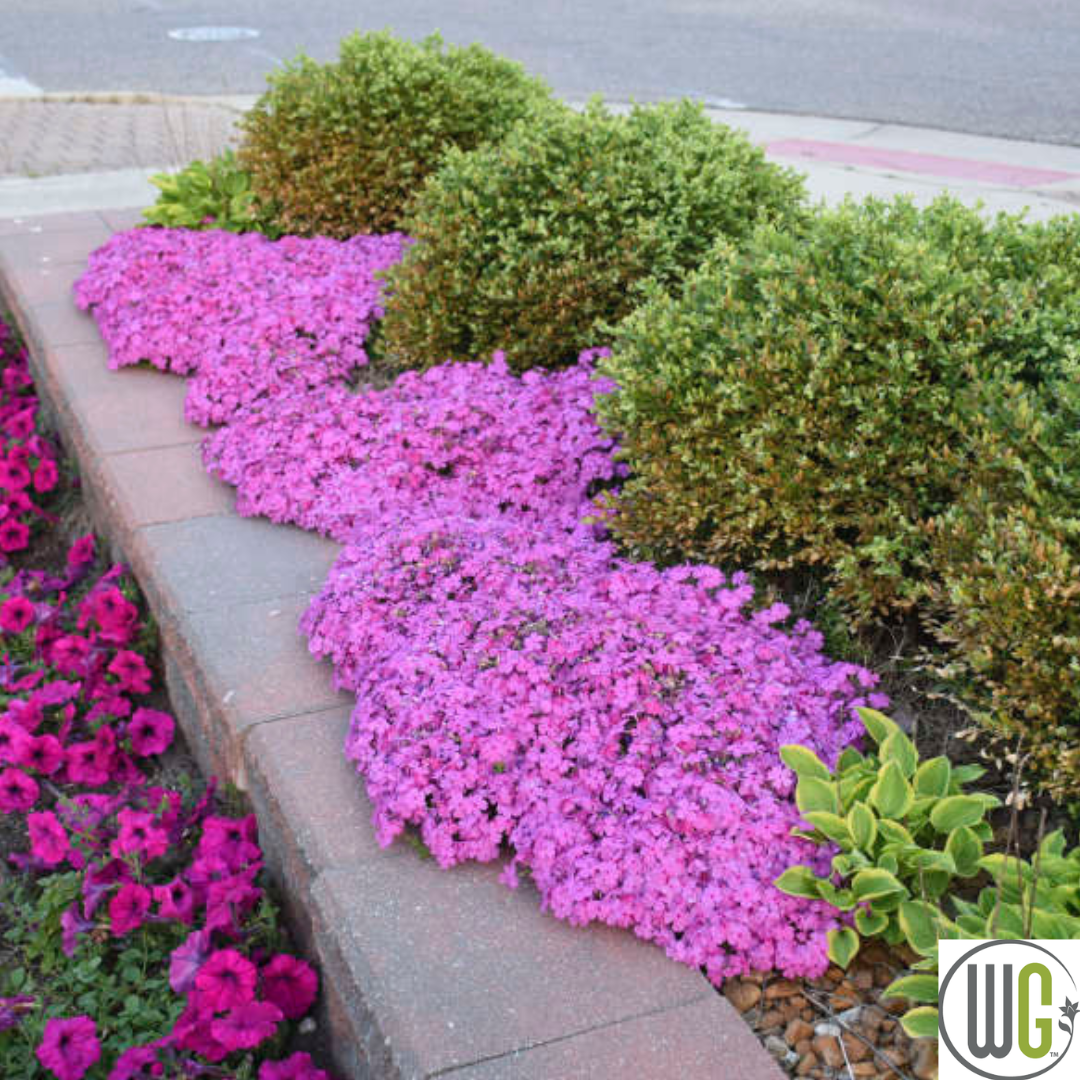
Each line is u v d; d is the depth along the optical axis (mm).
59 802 3928
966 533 3057
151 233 7387
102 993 3348
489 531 4051
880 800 2826
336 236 7184
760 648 3385
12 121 12852
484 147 5660
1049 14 17297
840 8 18547
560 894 2715
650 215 5148
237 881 3311
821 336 3562
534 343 5172
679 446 3691
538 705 3164
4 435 6746
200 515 4715
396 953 2670
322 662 3760
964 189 9109
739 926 2656
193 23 18172
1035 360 3426
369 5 19297
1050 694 2824
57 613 5062
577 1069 2383
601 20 17672
